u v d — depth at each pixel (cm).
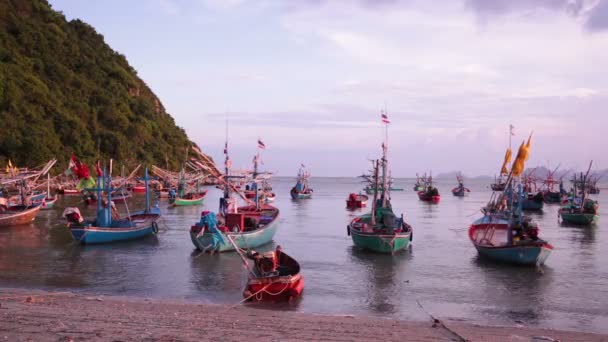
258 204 4269
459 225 5006
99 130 13062
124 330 1336
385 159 3638
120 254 3059
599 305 2008
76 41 15788
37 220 4947
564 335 1534
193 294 2092
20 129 10175
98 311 1617
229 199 3450
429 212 6844
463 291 2212
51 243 3475
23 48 12938
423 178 15250
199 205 7762
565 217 5378
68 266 2681
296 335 1354
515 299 2088
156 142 15162
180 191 8419
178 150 16338
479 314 1862
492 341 1394
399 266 2747
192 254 3042
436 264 2809
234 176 4084
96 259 2889
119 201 7938
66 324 1384
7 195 6575
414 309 1920
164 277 2416
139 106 16200
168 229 4438
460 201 9906
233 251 3067
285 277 1906
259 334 1348
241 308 1808
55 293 2034
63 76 13262
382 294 2139
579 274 2584
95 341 1220
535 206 7269
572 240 4006
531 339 1438
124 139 13288
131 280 2348
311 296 2083
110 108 13938
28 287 2183
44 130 10538
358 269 2662
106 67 16250
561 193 9256
